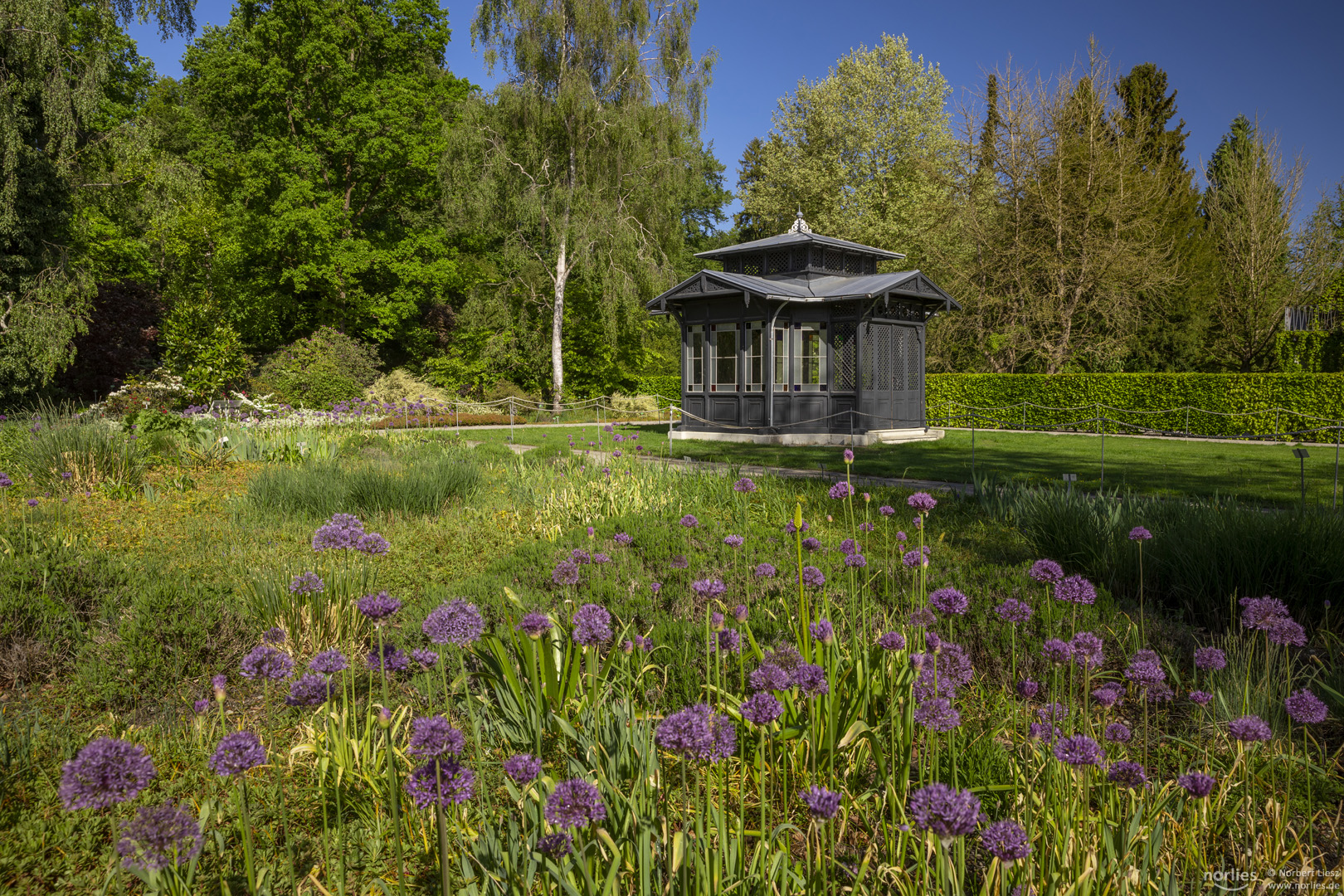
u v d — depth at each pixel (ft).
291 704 8.21
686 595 17.40
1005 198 99.76
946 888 6.34
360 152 105.81
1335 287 101.35
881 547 22.75
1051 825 7.82
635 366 123.75
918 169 119.24
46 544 18.63
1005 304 99.25
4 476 22.99
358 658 14.99
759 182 140.46
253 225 104.53
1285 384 69.10
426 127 111.96
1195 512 21.06
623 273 97.91
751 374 69.26
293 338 120.47
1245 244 107.86
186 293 109.70
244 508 28.35
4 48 63.31
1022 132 97.35
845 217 122.72
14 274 66.95
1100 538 20.43
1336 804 9.97
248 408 62.18
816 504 28.45
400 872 7.00
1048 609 15.33
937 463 48.83
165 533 24.75
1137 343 97.86
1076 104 95.71
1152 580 18.86
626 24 98.07
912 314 70.49
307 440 45.85
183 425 41.29
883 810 8.53
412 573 21.02
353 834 9.09
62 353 66.49
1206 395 73.51
